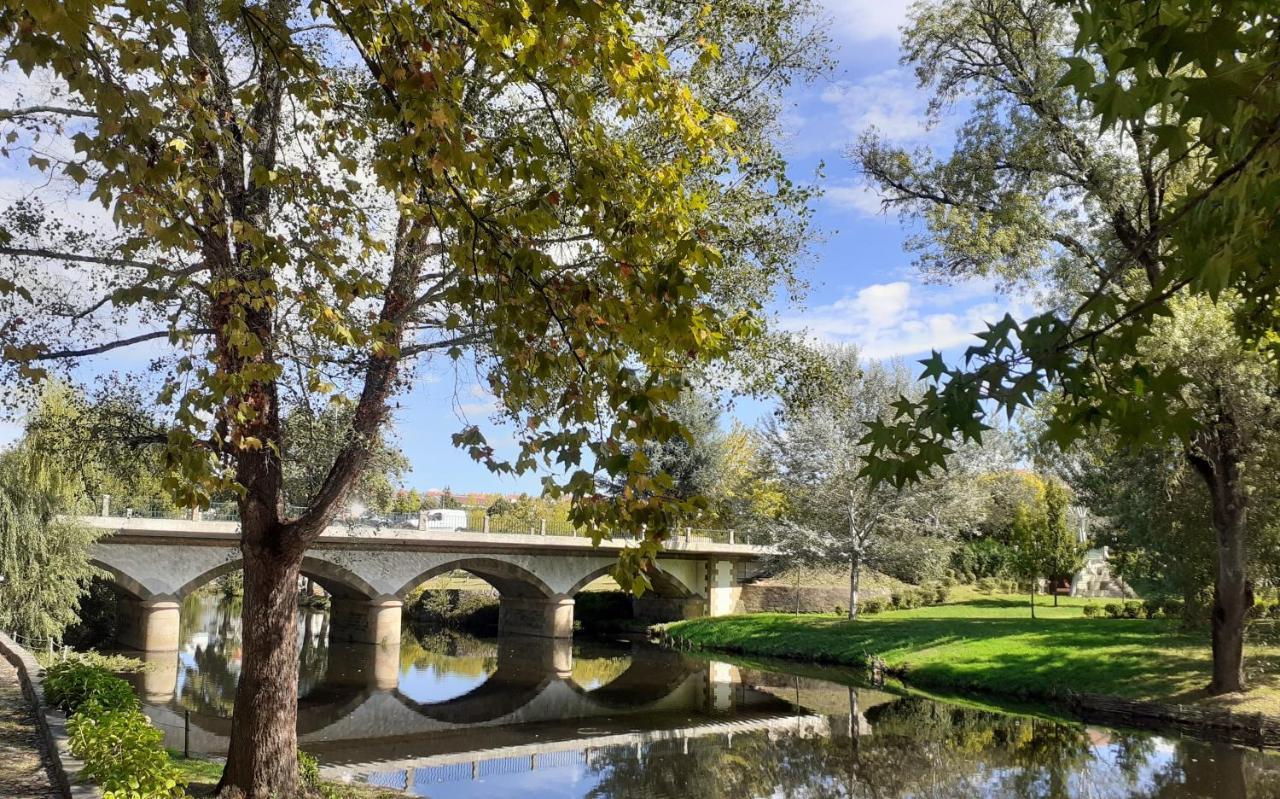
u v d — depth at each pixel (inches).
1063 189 714.8
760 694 1083.3
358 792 561.3
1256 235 116.2
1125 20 111.9
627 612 2069.4
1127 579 1363.2
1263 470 683.4
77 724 402.0
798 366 493.7
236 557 1310.3
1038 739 781.3
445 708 1002.7
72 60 168.9
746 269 450.3
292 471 446.9
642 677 1235.2
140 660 1141.1
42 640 940.0
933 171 745.6
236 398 279.3
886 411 1476.4
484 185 213.0
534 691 1123.9
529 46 197.8
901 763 708.0
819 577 1924.2
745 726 879.7
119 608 1358.3
